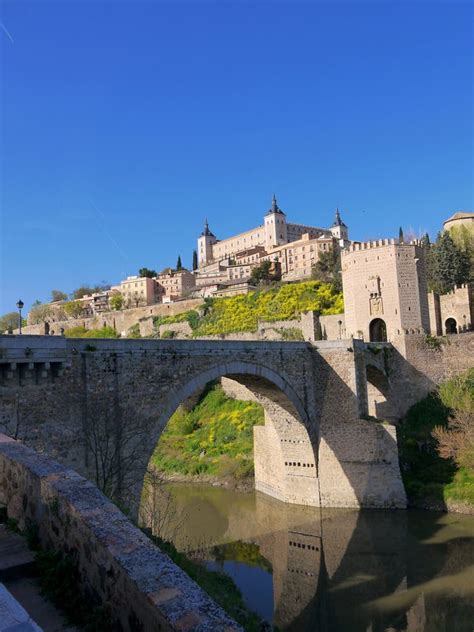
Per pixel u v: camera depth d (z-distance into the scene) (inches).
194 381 1238.9
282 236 6968.5
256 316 3371.1
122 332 4266.7
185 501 1809.8
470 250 3351.4
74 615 320.8
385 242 2236.7
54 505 380.8
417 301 2201.0
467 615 1008.9
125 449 1031.0
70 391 940.6
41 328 4729.3
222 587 1025.5
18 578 364.8
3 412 829.8
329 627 1010.7
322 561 1302.9
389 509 1579.7
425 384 2070.6
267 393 1643.7
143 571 270.8
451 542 1322.6
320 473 1688.0
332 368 1706.4
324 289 3326.8
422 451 1782.7
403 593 1112.8
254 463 1957.4
